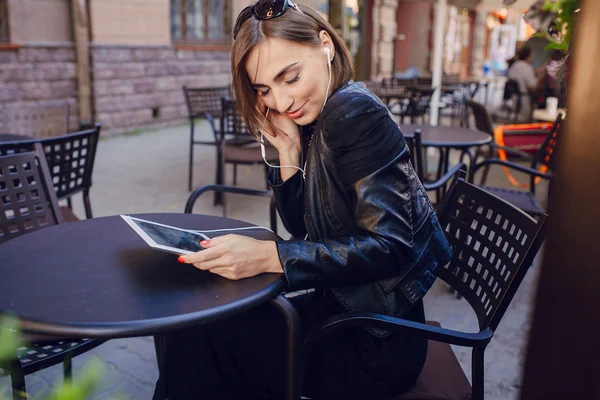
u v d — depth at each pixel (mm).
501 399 2350
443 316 3074
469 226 1711
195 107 5500
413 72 16031
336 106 1344
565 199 562
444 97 9891
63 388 359
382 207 1333
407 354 1463
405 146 1408
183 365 1484
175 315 1166
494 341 2832
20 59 7430
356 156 1335
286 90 1418
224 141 4691
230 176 6137
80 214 4719
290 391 1370
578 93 545
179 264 1463
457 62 21344
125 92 8859
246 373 1509
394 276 1404
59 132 4348
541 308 596
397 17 18375
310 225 1478
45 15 7691
